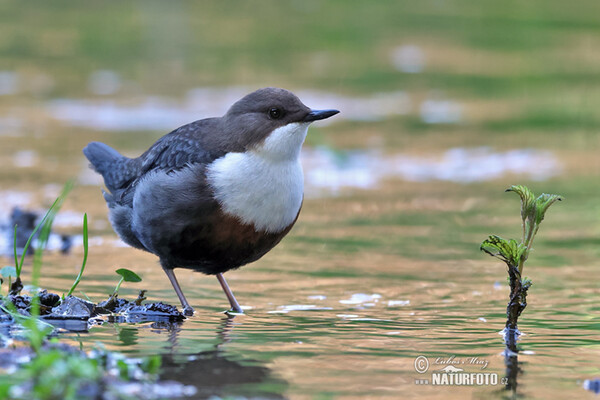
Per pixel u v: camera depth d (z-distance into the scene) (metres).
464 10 37.41
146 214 9.13
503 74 26.59
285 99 8.98
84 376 5.70
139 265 11.16
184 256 9.16
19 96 22.36
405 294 9.82
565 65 27.89
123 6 36.97
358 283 10.34
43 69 25.48
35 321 7.26
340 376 6.63
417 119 21.53
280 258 11.66
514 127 20.88
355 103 22.67
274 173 8.92
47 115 20.58
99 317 8.50
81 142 18.30
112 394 5.80
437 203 14.97
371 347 7.52
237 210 8.85
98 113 20.81
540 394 6.30
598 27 34.41
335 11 36.69
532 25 34.59
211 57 27.53
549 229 13.29
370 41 30.86
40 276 10.20
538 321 8.59
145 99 22.20
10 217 12.70
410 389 6.36
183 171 8.91
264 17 35.00
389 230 13.25
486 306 9.24
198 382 6.35
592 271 10.88
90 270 10.71
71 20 33.22
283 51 28.91
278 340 7.73
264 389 6.24
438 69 26.95
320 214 14.27
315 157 18.27
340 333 8.03
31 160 16.89
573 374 6.80
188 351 7.23
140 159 10.08
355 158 18.00
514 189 8.07
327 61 27.50
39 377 5.73
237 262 9.22
